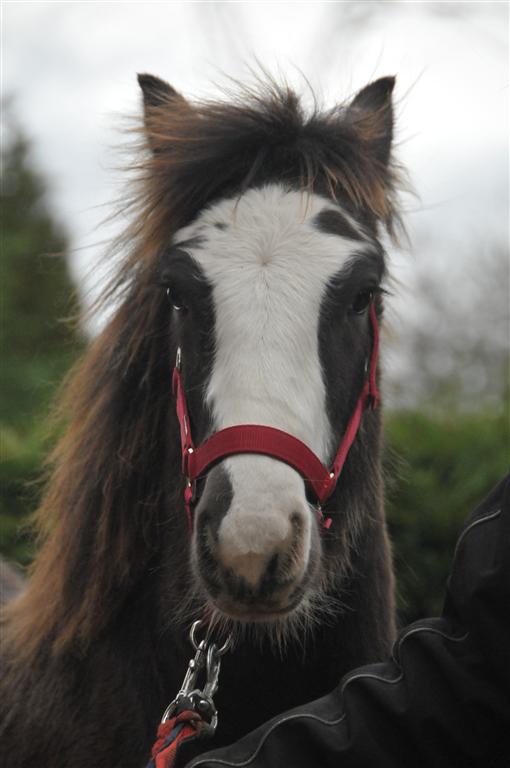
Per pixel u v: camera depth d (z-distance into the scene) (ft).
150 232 12.04
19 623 13.11
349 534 11.94
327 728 8.84
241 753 9.02
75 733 11.71
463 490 27.63
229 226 11.23
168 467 11.94
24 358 62.08
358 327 11.53
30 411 55.11
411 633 8.88
